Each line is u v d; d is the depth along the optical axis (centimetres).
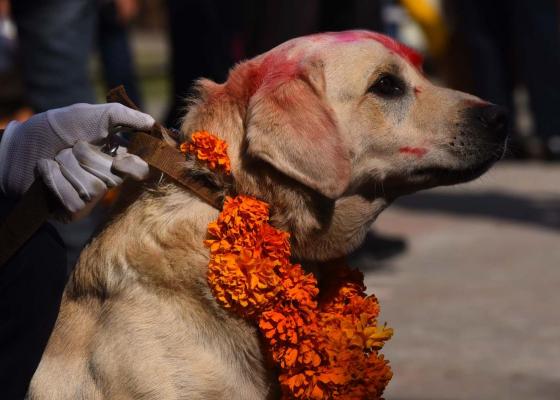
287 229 630
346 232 647
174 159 622
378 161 650
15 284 589
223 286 597
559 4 1969
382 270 1282
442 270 1281
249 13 1325
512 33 1981
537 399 878
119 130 607
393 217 1620
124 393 595
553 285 1210
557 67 1950
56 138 589
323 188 605
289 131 605
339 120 636
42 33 1033
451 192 1823
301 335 606
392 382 922
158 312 601
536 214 1622
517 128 2097
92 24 1063
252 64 642
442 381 922
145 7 6231
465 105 661
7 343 589
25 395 612
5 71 1355
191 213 617
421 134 652
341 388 609
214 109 637
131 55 1602
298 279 611
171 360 595
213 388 602
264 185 620
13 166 593
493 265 1305
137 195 633
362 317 633
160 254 610
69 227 980
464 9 1992
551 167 2030
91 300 624
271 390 623
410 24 2747
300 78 620
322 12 1341
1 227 590
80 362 610
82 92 1055
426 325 1068
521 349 999
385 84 648
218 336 605
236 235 605
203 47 1335
